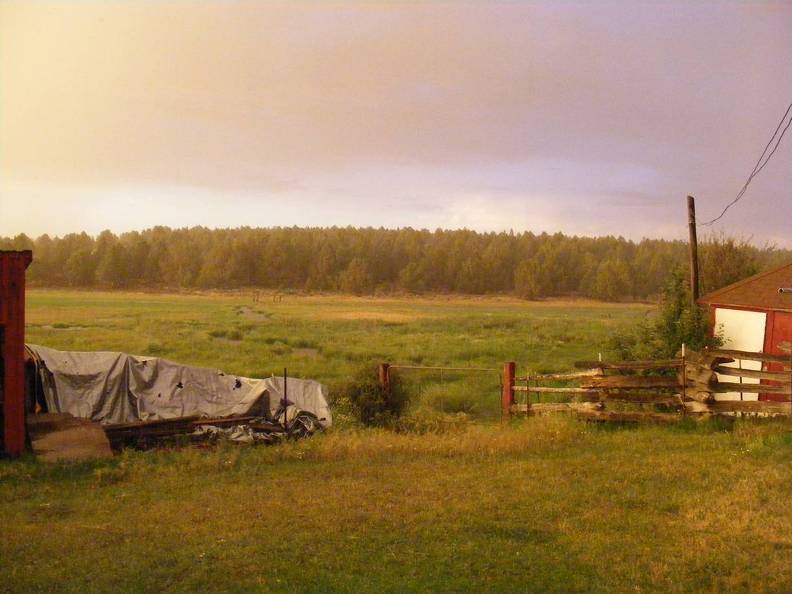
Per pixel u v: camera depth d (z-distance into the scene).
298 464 11.97
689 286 20.75
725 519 8.08
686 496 9.07
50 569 6.94
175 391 16.55
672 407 15.01
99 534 8.09
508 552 7.25
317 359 34.69
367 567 6.88
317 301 145.38
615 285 187.25
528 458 11.87
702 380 14.23
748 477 9.86
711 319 17.56
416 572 6.75
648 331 18.27
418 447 12.79
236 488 10.26
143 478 11.03
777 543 7.27
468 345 43.62
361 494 9.65
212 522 8.48
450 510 8.75
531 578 6.58
